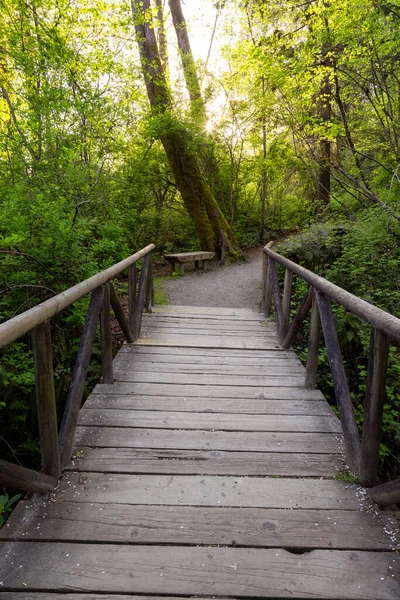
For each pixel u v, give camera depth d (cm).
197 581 150
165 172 1193
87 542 167
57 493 197
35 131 632
